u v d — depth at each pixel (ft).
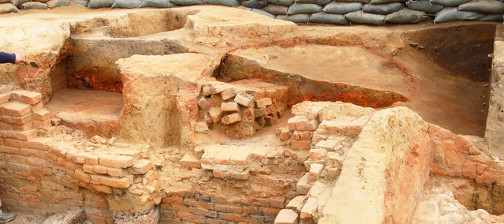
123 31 26.45
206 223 18.51
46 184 19.69
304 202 13.70
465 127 18.92
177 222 18.94
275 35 24.56
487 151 16.83
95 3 30.60
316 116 16.99
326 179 14.17
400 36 24.41
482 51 24.11
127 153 17.92
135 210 17.99
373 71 22.04
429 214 14.23
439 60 24.80
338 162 14.43
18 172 19.95
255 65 21.75
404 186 13.97
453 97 21.47
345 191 12.33
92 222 19.61
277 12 28.48
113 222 19.25
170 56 20.75
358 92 20.42
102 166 17.61
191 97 18.63
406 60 23.81
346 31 24.97
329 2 27.25
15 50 20.30
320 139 16.03
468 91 22.48
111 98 22.75
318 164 14.82
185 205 18.53
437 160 16.79
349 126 15.76
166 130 19.21
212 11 26.71
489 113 17.30
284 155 16.94
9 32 21.33
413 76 22.15
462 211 14.24
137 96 18.76
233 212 17.92
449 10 24.73
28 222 20.02
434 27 25.03
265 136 18.71
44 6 30.14
